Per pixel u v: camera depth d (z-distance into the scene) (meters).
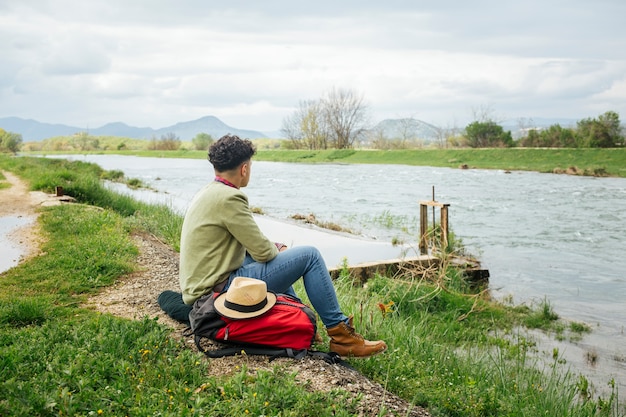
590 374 7.11
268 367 4.25
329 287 4.54
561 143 49.28
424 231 13.94
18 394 3.34
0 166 32.72
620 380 6.91
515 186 30.38
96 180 19.89
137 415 3.33
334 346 4.62
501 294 10.87
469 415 4.46
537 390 5.63
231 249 4.46
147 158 75.12
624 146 45.53
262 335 4.34
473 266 11.86
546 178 34.78
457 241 14.42
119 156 81.62
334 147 73.31
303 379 4.11
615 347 8.10
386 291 9.84
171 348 4.38
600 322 9.23
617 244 15.34
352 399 3.90
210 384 3.80
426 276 10.73
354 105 72.06
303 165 52.66
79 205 14.03
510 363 7.08
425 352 6.23
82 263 7.51
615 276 12.09
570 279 11.88
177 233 11.43
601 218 19.70
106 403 3.46
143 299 6.21
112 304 6.01
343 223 18.41
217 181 4.53
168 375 3.89
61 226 10.55
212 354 4.36
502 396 5.05
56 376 3.69
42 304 5.59
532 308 9.99
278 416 3.42
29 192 17.53
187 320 5.21
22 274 7.09
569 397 5.68
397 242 14.77
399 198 25.77
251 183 33.66
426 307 9.55
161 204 18.47
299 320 4.39
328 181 34.88
